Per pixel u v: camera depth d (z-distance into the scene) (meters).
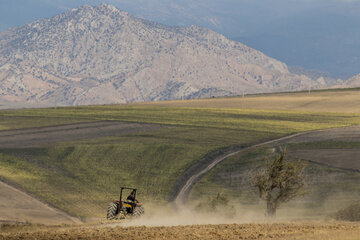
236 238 59.06
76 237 59.66
